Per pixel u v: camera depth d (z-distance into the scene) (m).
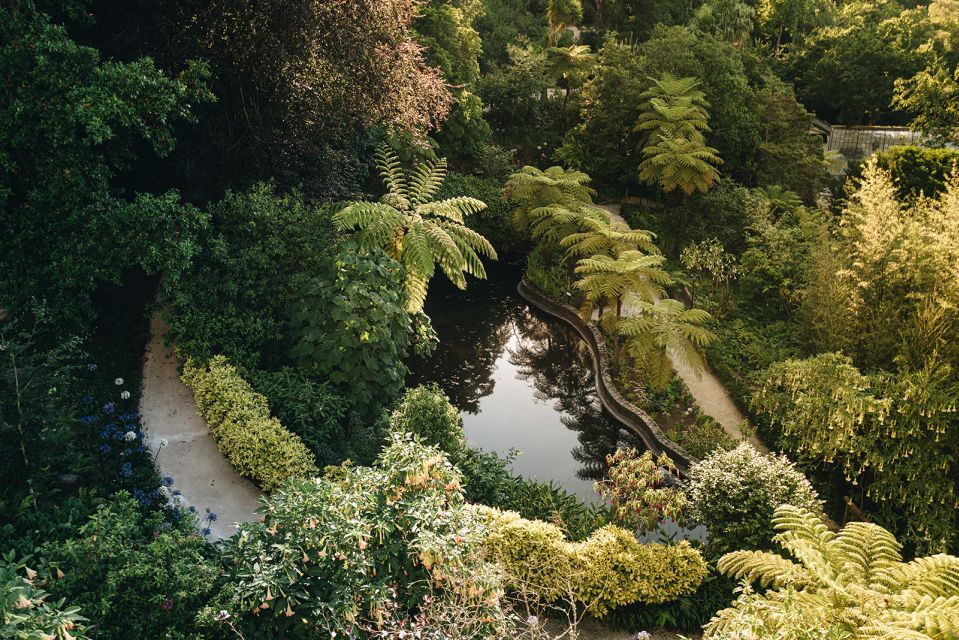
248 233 10.89
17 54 7.68
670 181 19.70
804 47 40.12
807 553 6.00
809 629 4.70
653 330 12.55
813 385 10.31
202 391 9.41
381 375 10.36
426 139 18.83
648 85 23.12
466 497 8.85
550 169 18.64
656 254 14.62
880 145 34.03
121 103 7.96
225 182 12.59
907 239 11.21
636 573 7.25
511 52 28.44
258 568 5.05
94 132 7.85
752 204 19.50
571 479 11.39
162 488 7.55
